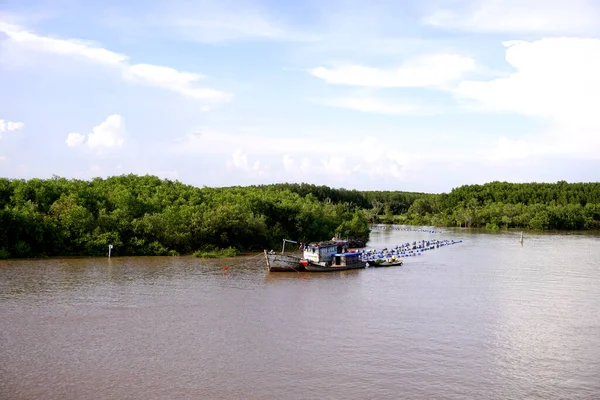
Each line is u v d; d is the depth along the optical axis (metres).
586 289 87.62
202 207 144.38
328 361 49.81
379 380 45.25
